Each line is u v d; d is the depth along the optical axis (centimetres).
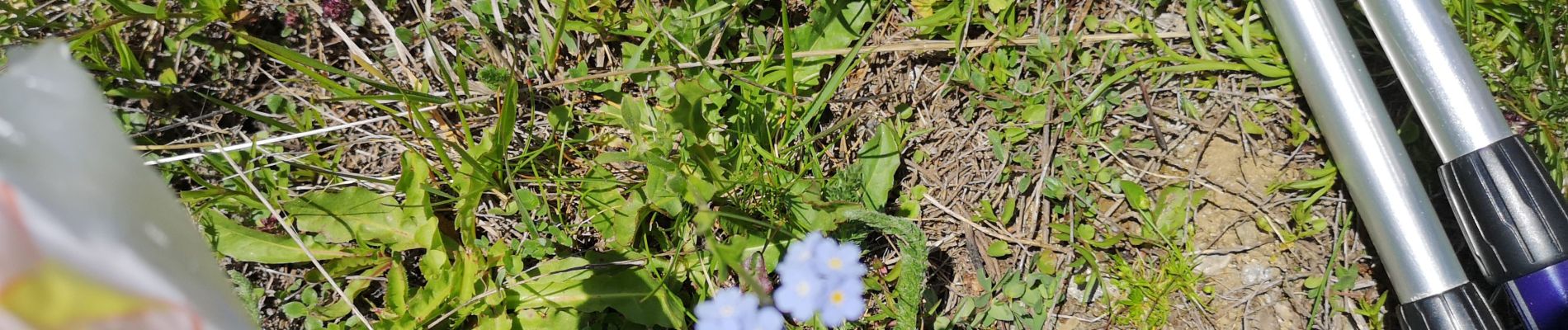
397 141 49
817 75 49
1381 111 45
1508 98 49
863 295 47
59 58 33
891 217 43
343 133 49
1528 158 44
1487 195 44
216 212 47
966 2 50
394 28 50
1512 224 44
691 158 47
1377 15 46
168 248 35
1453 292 44
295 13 49
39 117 32
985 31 50
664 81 49
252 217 48
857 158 49
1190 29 49
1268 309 48
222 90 49
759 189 47
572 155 49
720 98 48
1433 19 45
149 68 49
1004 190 49
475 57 50
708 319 40
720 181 46
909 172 49
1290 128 49
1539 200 43
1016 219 49
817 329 46
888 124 48
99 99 34
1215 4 50
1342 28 46
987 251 49
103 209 33
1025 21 49
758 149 47
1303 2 46
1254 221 49
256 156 49
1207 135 49
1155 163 49
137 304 33
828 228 46
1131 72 49
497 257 47
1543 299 43
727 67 49
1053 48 49
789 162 48
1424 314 45
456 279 46
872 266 47
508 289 47
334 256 47
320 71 50
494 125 50
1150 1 50
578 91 50
